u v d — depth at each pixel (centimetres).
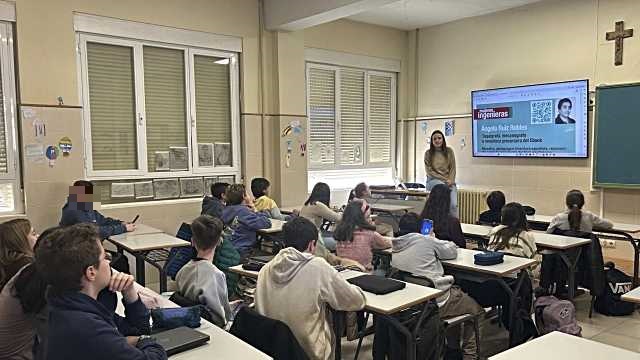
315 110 681
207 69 564
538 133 626
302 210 484
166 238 409
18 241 218
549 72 621
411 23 734
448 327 285
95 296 147
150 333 185
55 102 455
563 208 611
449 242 338
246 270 302
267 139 612
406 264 315
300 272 229
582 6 586
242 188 448
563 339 183
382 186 712
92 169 488
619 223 529
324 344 228
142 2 506
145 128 521
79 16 468
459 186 725
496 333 367
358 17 695
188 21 539
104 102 494
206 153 569
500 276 312
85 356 135
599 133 568
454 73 727
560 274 418
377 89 756
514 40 654
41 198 450
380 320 264
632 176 546
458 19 712
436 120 753
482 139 688
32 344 188
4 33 431
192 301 231
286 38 611
